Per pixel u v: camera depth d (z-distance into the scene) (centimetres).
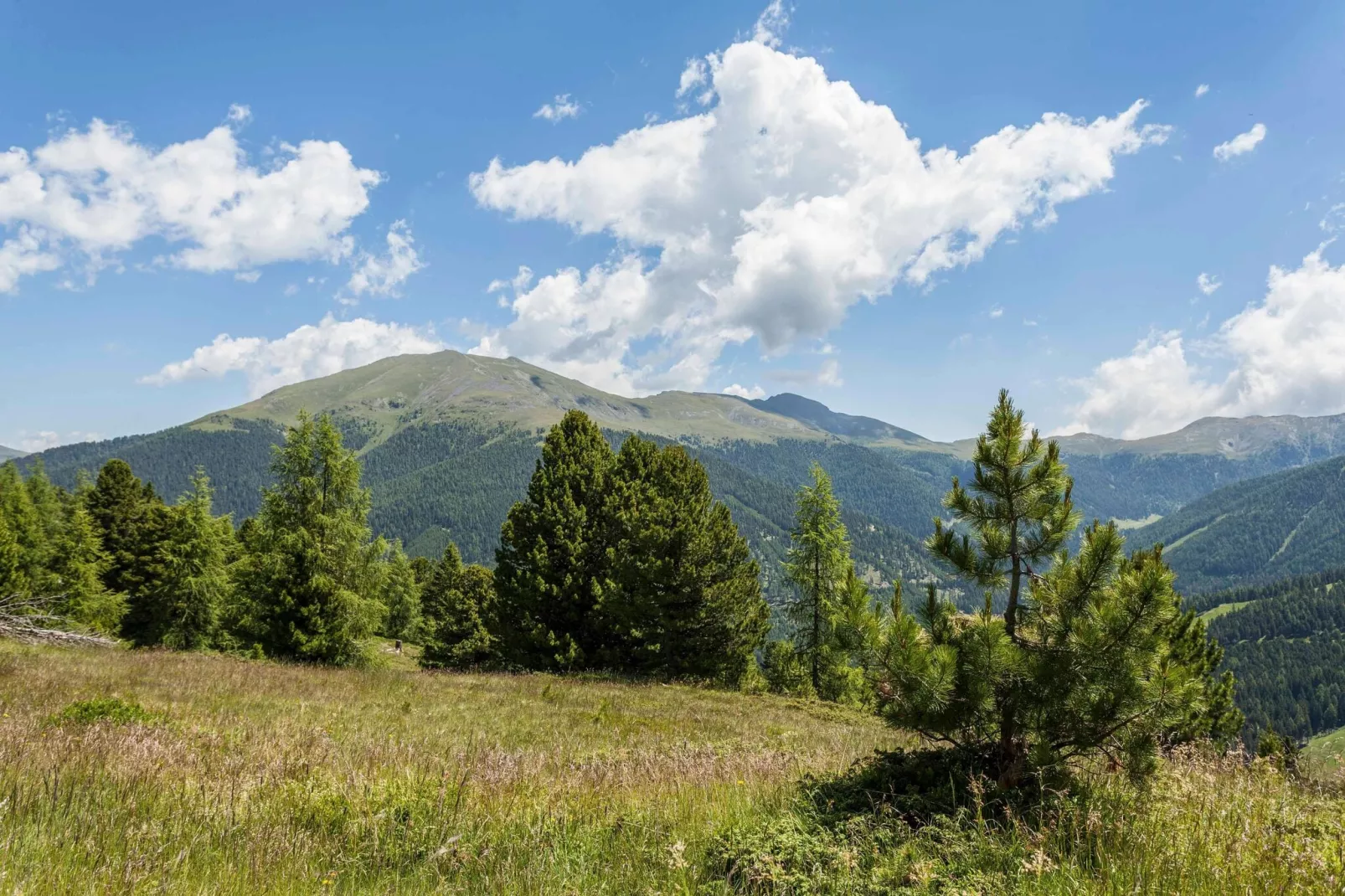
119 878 435
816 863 498
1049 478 713
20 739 807
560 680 2581
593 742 1327
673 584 2931
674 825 635
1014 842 500
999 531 736
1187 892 391
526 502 3328
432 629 7294
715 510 3341
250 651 2972
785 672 3581
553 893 486
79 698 1299
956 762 680
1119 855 450
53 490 6328
